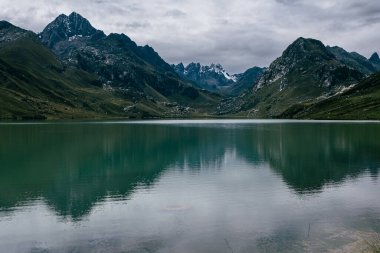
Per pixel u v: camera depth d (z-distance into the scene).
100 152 102.50
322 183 58.56
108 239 34.75
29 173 70.44
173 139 141.88
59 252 32.09
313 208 43.88
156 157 91.38
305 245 31.77
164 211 43.81
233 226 37.75
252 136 152.62
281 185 57.38
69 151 104.94
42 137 152.25
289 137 144.50
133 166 77.88
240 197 50.09
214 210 43.94
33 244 34.00
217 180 61.94
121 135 164.12
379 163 78.50
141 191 54.59
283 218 40.09
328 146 110.88
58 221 40.41
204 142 128.25
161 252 31.44
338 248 30.64
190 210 44.09
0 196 52.03
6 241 34.75
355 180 60.69
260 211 43.12
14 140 138.00
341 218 39.47
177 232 36.28
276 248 31.44
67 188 57.12
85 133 177.25
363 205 44.69
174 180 62.44
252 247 31.91
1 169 75.12
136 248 32.41
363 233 34.19
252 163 80.12
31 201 49.25
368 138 135.38
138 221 39.94
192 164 79.75
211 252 31.17
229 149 106.44
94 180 63.22
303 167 74.31
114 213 43.28
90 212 43.78
